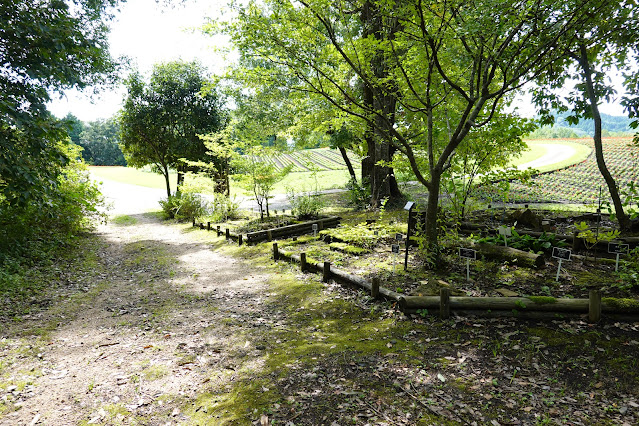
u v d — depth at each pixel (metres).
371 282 5.75
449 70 7.04
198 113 22.16
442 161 6.08
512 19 4.72
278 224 13.17
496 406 2.99
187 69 22.19
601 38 6.03
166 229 16.14
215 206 17.42
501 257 6.55
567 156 34.78
